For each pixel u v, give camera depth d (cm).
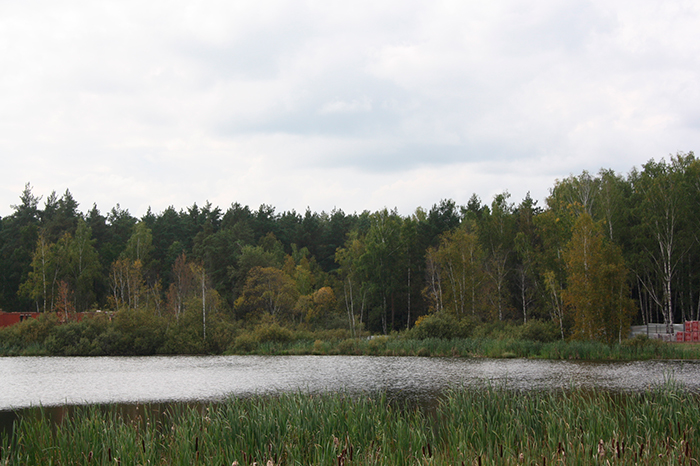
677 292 6775
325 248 12306
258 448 1334
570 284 5638
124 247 10906
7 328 6159
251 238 11469
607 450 1135
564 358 4503
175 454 1262
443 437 1506
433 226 9012
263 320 7081
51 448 1280
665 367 3709
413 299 8712
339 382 3177
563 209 6588
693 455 1211
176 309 6762
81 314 7312
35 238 9894
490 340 5281
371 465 1126
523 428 1480
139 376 3625
